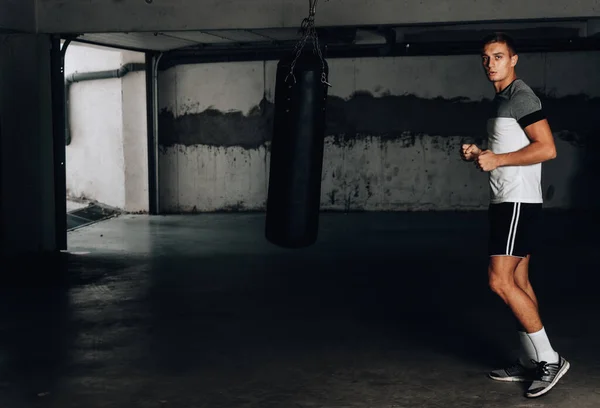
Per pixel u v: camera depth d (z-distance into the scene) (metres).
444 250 7.12
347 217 9.80
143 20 6.68
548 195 10.00
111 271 6.27
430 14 6.10
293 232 4.45
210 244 7.70
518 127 3.12
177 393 3.29
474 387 3.30
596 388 3.25
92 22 6.79
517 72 9.90
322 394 3.25
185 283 5.73
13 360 3.81
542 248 7.04
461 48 9.82
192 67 10.44
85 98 10.66
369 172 10.32
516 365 3.39
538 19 5.95
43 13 6.89
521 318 3.18
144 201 10.42
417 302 5.00
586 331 4.19
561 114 9.86
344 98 10.26
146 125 10.26
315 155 4.45
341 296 5.21
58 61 7.10
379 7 6.20
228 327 4.41
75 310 4.90
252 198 10.54
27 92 6.97
